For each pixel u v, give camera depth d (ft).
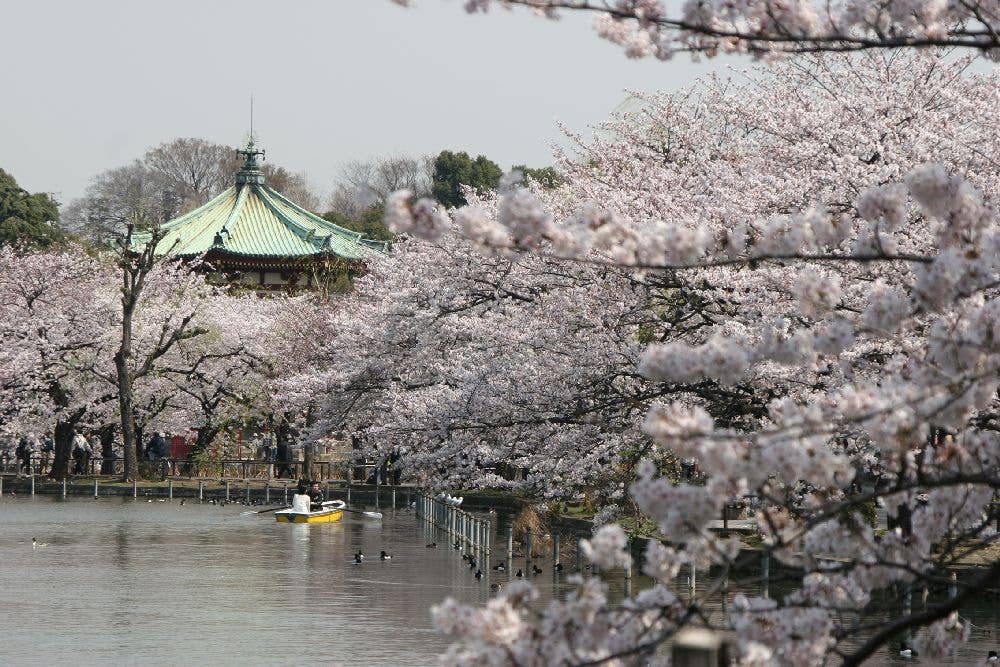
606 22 40.96
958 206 33.88
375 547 177.47
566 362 100.37
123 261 275.18
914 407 31.65
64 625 109.50
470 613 29.01
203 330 281.13
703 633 37.91
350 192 518.37
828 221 35.78
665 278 96.07
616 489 112.78
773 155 99.04
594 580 29.94
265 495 266.57
